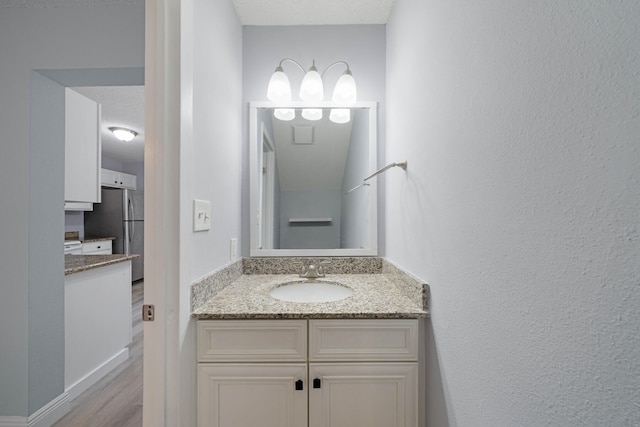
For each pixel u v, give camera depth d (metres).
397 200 1.37
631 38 0.36
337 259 1.58
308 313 0.99
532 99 0.52
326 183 1.67
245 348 0.99
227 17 1.32
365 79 1.63
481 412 0.68
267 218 1.66
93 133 2.13
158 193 0.84
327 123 1.66
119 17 1.47
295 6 1.47
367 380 1.01
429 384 0.98
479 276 0.69
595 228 0.41
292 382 1.00
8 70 1.43
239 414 0.99
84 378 1.81
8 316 1.42
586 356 0.42
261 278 1.48
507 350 0.59
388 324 1.01
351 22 1.61
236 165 1.47
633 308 0.36
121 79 1.58
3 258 1.42
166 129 0.84
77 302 1.78
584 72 0.42
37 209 1.46
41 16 1.46
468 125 0.73
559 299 0.46
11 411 1.40
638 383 0.36
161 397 0.83
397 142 1.38
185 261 0.89
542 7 0.49
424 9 1.03
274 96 1.43
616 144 0.38
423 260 1.04
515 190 0.56
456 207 0.80
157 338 0.83
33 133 1.45
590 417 0.42
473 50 0.71
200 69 1.01
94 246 3.75
